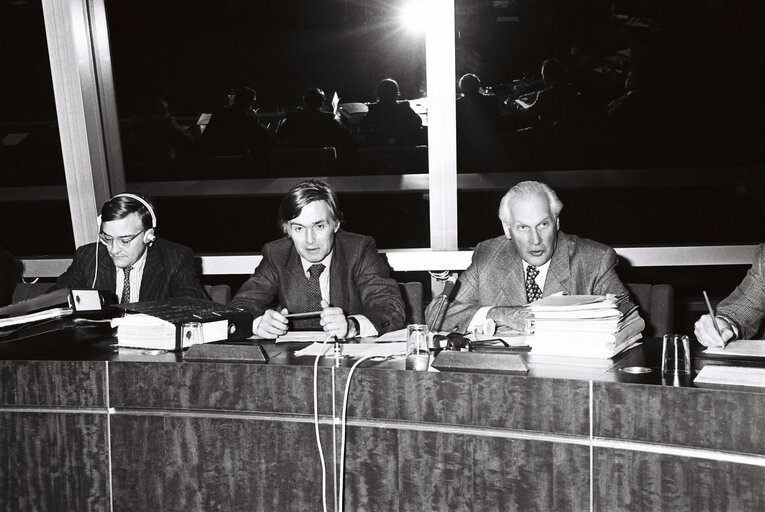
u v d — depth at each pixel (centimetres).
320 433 194
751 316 237
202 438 202
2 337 219
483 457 181
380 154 425
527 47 434
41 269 398
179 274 295
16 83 419
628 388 166
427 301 407
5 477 212
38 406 209
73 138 382
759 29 411
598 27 422
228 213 447
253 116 435
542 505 176
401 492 189
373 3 459
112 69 390
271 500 199
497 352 205
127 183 434
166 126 443
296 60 512
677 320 421
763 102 411
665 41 412
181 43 553
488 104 401
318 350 214
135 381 204
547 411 174
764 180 416
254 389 198
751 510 156
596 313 196
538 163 411
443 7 355
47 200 439
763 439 154
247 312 239
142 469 206
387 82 418
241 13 533
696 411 160
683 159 416
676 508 163
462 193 406
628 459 167
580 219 421
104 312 245
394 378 188
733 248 367
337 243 286
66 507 210
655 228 421
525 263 275
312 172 433
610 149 414
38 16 384
